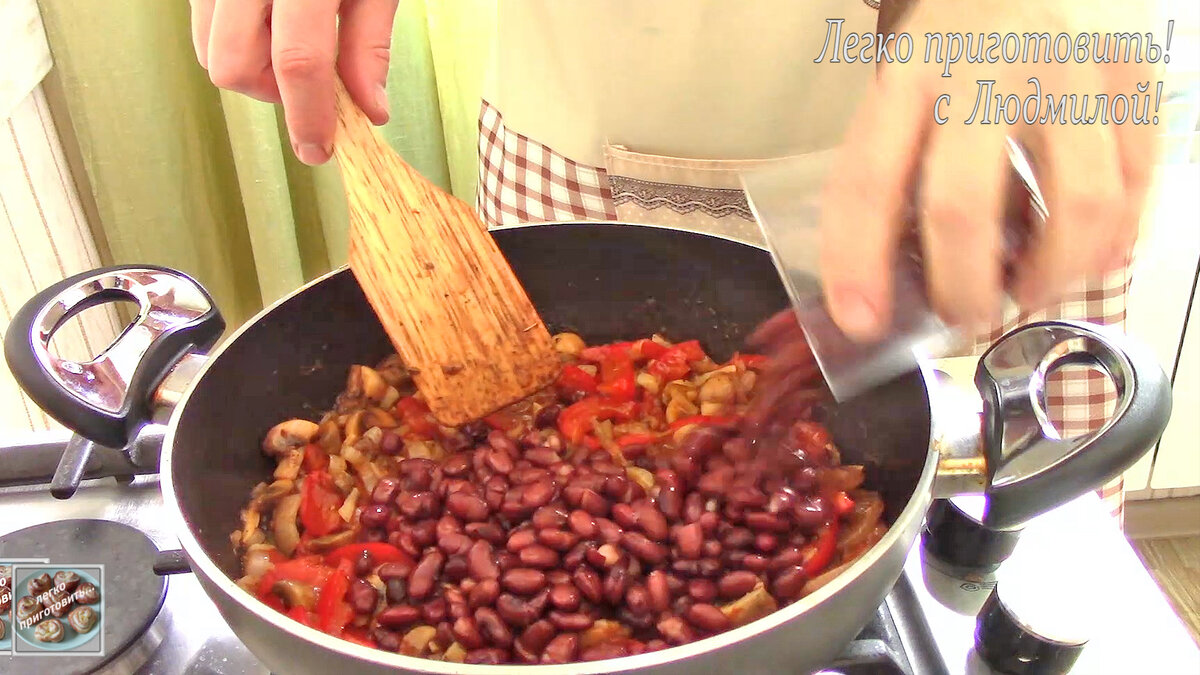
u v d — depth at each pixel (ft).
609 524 1.92
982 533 1.83
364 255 1.93
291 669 1.57
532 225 2.15
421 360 1.97
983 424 1.70
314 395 2.13
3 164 2.84
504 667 1.47
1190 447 3.65
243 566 1.91
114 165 3.28
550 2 2.29
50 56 3.07
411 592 1.86
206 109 3.41
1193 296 3.17
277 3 1.78
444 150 3.51
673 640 1.76
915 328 1.54
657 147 2.35
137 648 1.80
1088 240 1.49
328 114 1.84
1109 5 1.51
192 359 1.92
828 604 1.53
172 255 3.49
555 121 2.40
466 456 2.06
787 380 1.99
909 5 1.57
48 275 3.09
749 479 1.95
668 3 2.18
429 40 3.24
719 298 2.19
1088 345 1.70
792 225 1.67
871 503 1.91
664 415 2.18
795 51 2.19
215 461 1.90
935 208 1.47
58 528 1.93
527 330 2.01
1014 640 1.74
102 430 1.82
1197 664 1.73
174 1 3.12
